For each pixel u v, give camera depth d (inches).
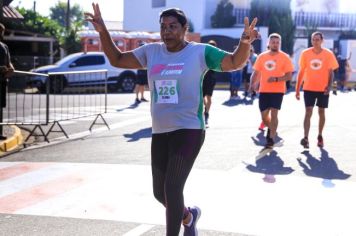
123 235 203.5
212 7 1670.8
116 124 529.0
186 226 186.9
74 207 240.4
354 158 353.1
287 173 306.8
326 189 271.4
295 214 229.0
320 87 378.3
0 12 449.1
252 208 237.5
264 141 422.3
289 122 548.7
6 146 387.2
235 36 1363.2
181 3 1705.2
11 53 1355.8
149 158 350.3
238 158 350.3
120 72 992.9
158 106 172.6
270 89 379.6
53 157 356.2
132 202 246.8
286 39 1469.0
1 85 401.4
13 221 221.5
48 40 1339.8
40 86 927.0
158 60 174.4
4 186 279.1
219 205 241.6
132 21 1925.4
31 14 1438.2
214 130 482.3
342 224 216.7
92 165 328.2
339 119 578.2
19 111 634.8
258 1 1528.1
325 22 1793.8
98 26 179.2
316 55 374.6
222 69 170.4
